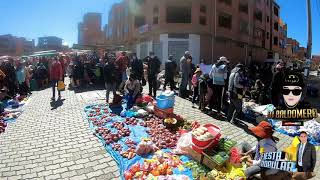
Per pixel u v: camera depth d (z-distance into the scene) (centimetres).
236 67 1040
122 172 647
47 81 2153
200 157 677
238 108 1038
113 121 1027
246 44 4438
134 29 3984
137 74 1511
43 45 7488
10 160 731
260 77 2002
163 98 1031
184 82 1481
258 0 4900
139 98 1178
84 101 1399
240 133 938
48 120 1084
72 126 993
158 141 800
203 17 3409
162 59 3319
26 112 1234
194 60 3291
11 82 1642
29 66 2038
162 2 3306
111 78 1297
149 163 662
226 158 650
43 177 639
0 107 1217
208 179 589
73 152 770
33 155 758
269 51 5700
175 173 641
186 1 3269
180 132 872
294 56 8325
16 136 913
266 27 5378
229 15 3891
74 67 1869
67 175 646
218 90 1141
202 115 1149
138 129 929
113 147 782
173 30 3284
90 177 636
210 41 3494
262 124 569
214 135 696
